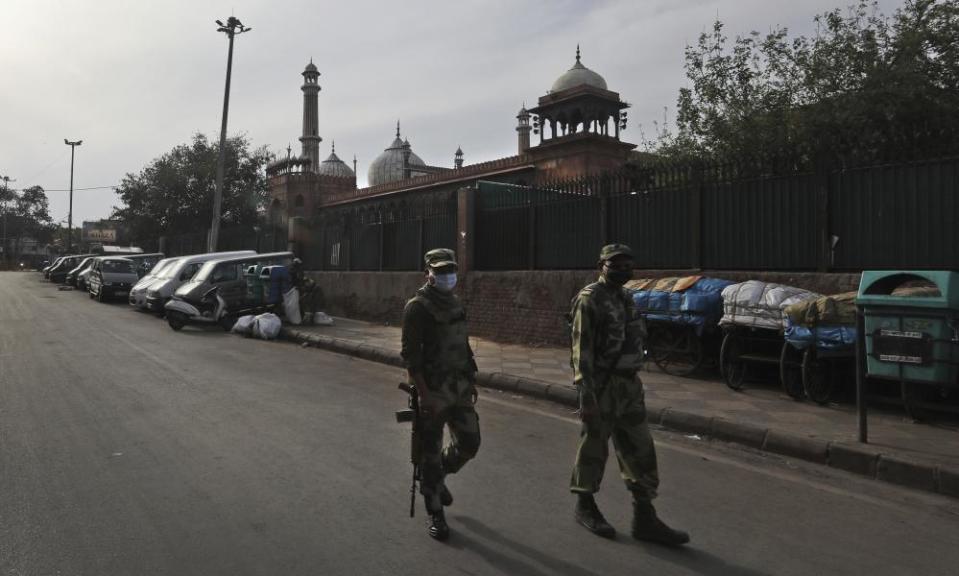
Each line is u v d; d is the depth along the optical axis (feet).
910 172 23.90
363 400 24.63
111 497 14.03
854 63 40.09
